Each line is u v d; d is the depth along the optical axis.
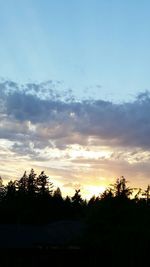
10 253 31.89
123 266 28.62
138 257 28.27
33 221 71.31
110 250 30.64
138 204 29.62
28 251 32.81
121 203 29.50
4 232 35.47
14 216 69.12
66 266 33.75
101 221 29.58
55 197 87.25
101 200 30.31
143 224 28.84
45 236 37.03
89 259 32.66
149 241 28.41
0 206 69.81
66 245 34.09
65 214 86.25
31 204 76.12
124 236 28.55
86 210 31.34
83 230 31.64
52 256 34.00
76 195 90.50
